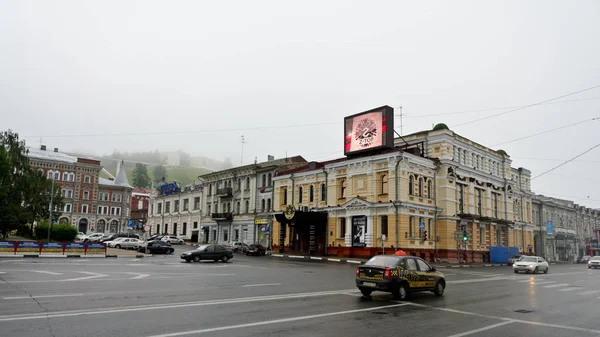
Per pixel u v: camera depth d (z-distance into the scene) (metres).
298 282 20.17
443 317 11.95
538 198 75.88
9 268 22.59
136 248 52.41
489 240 54.38
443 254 46.72
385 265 15.57
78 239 61.78
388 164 44.19
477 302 15.27
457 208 48.91
